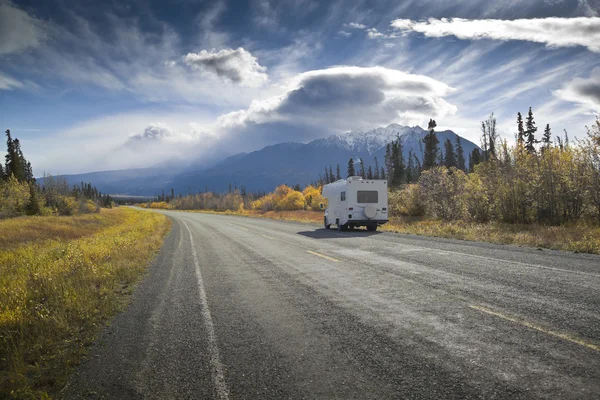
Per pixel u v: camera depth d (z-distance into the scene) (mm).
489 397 2646
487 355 3357
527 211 16828
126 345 4273
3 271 10633
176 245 16219
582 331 3785
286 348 3869
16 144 80250
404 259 9180
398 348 3658
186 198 133750
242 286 7160
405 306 5113
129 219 50906
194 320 5098
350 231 19750
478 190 19406
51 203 52125
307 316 4953
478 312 4641
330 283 6922
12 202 42469
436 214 23766
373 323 4480
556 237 11750
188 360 3713
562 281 6016
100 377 3463
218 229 25406
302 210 56781
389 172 75688
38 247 19391
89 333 4797
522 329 3949
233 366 3498
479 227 16219
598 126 14602
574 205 15125
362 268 8289
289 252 11828
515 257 8680
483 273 6953
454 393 2740
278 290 6629
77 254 11734
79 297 6395
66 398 3117
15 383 3439
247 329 4570
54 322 5105
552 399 2574
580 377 2857
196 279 8195
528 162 17297
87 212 60250
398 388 2875
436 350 3547
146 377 3387
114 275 8797
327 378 3129
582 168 15039
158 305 6086
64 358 3955
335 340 4004
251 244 14914
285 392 2938
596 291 5320
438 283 6359
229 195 98688
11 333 4828
